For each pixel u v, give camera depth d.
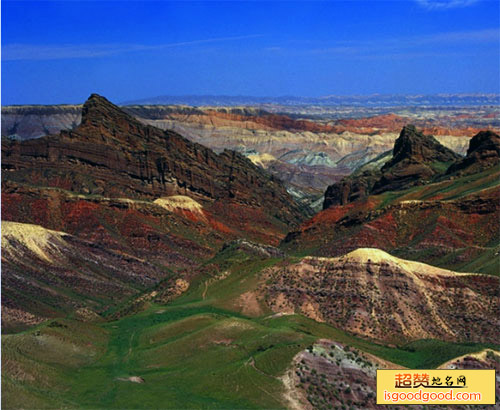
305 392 110.94
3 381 105.69
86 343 142.62
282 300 170.38
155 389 114.75
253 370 115.88
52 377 118.75
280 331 131.50
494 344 153.62
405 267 172.88
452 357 129.50
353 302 165.62
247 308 170.38
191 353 133.00
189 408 106.62
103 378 122.50
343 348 120.44
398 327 159.38
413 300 165.38
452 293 167.50
